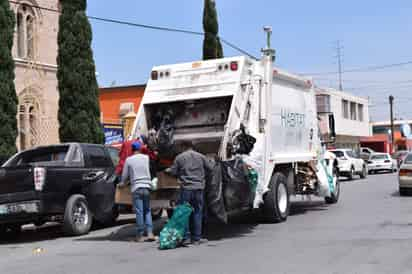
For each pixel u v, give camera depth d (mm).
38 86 23375
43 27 23766
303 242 10125
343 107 57812
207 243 10430
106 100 33812
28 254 10117
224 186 10672
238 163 11055
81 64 19516
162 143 11883
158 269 8211
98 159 13367
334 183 16922
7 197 11391
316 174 15750
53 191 11656
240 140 11398
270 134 12641
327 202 17094
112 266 8570
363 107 64188
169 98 12383
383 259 8391
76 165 12578
